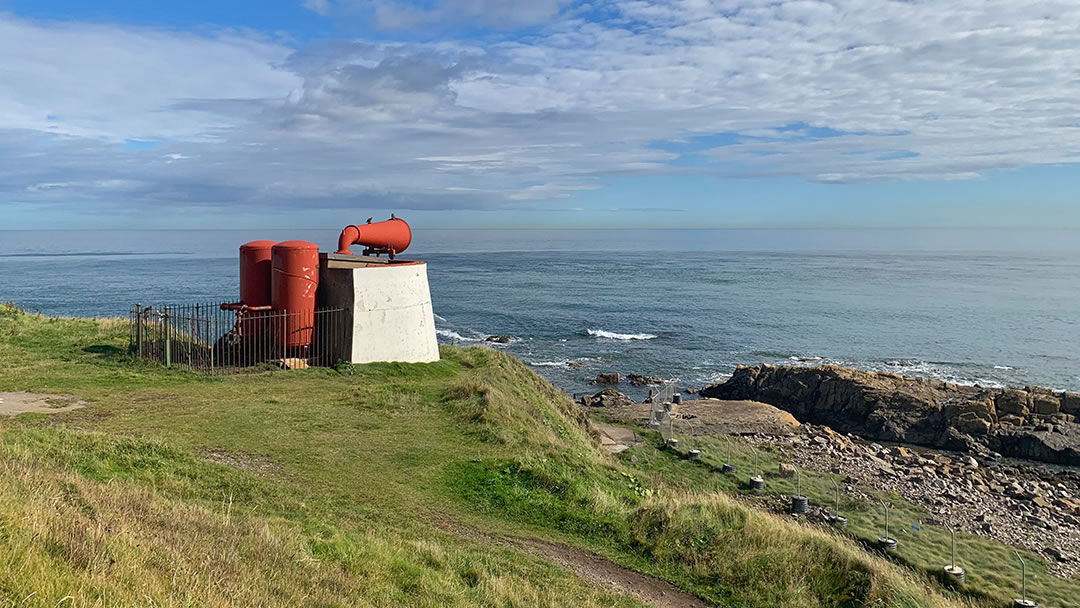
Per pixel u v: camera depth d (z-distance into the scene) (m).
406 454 14.27
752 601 10.52
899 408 33.19
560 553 11.09
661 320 68.88
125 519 7.62
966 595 14.14
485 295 90.00
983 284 111.88
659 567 11.26
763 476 21.56
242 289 22.75
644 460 22.58
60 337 23.02
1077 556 17.23
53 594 4.93
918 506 19.97
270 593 6.74
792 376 37.78
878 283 112.44
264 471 12.39
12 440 10.80
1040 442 29.45
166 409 15.89
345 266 23.67
